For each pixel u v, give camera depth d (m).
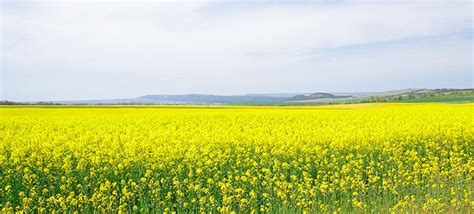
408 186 13.72
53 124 28.73
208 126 27.11
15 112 46.25
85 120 32.00
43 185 13.69
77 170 14.60
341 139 18.56
